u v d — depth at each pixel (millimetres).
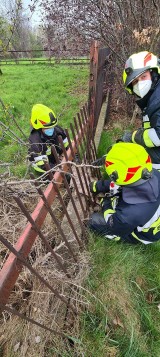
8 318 1677
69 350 1594
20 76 10438
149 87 1988
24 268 1799
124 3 3805
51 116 2777
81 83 8109
